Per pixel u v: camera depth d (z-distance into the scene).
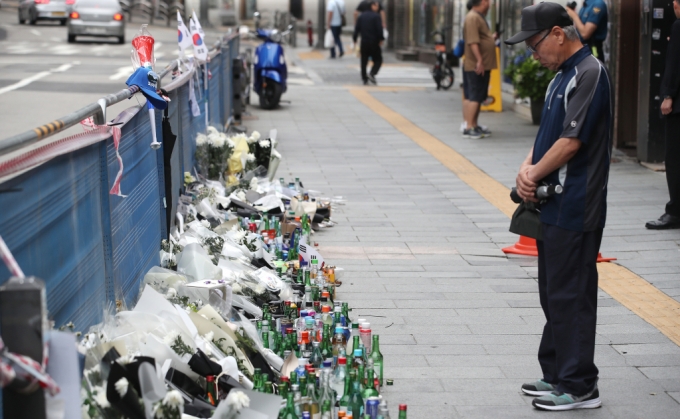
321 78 27.75
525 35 5.11
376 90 24.48
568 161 5.09
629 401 5.36
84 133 4.58
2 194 3.32
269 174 11.09
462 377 5.76
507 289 7.78
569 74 5.08
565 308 5.18
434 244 9.33
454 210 10.90
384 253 8.96
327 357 5.52
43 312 2.86
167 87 7.57
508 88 20.80
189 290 5.76
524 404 5.32
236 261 6.96
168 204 7.26
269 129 17.30
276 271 7.30
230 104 16.89
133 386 3.81
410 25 37.22
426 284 7.89
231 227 8.18
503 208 10.99
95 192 4.77
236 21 52.34
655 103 12.80
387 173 13.20
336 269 8.06
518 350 6.27
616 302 7.36
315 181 12.58
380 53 25.83
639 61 13.09
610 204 10.91
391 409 5.21
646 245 9.09
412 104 21.38
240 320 5.74
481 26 15.80
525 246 8.93
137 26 46.47
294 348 5.64
